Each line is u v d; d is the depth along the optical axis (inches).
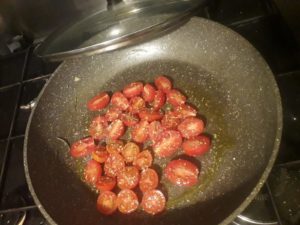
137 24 8.8
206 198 8.3
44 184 8.9
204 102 10.0
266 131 8.0
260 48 11.0
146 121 9.8
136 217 8.5
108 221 8.5
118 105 10.6
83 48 8.4
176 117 9.6
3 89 13.0
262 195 8.4
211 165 8.8
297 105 9.6
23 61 13.8
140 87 10.6
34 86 12.7
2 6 13.1
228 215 7.1
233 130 9.1
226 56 10.1
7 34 14.3
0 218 9.8
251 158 8.1
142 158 9.2
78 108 11.0
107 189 8.9
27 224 9.5
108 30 8.9
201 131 9.2
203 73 10.6
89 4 13.3
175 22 8.5
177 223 8.1
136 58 11.6
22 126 11.7
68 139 10.4
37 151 9.5
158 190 8.6
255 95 8.9
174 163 8.7
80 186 9.3
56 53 8.7
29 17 13.6
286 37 10.9
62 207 8.6
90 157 9.8
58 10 13.5
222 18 12.2
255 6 12.1
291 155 8.8
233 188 8.0
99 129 10.1
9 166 10.9
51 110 10.6
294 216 8.0
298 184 8.3
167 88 10.4
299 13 9.9
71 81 11.2
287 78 10.1
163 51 11.4
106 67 11.6
